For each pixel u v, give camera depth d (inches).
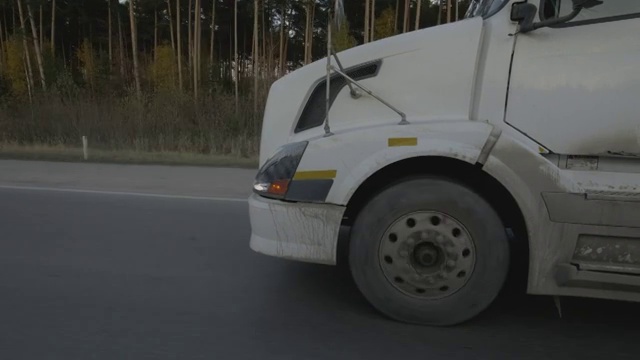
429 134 139.9
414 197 142.6
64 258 211.8
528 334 146.5
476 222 140.3
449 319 146.6
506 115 140.7
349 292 176.9
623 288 135.8
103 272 196.2
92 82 1032.8
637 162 134.9
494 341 142.1
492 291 142.6
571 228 135.9
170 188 379.9
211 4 1493.6
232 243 235.6
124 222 272.5
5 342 141.1
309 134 157.9
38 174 451.5
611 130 134.6
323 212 147.5
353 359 133.3
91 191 361.1
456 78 146.6
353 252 148.8
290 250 151.7
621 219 133.5
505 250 140.7
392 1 1218.0
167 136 704.4
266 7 1245.7
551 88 137.7
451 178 143.6
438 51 149.3
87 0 1531.7
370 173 142.8
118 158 567.5
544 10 138.6
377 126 147.2
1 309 162.1
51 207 306.8
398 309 148.5
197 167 505.7
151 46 1572.3
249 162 542.3
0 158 569.3
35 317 156.7
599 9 136.8
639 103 133.0
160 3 1398.9
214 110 746.2
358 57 155.8
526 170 135.6
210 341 143.0
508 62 141.5
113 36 1451.8
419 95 148.8
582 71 136.2
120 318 156.8
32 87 979.9
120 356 134.4
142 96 793.6
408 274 146.1
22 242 233.9
